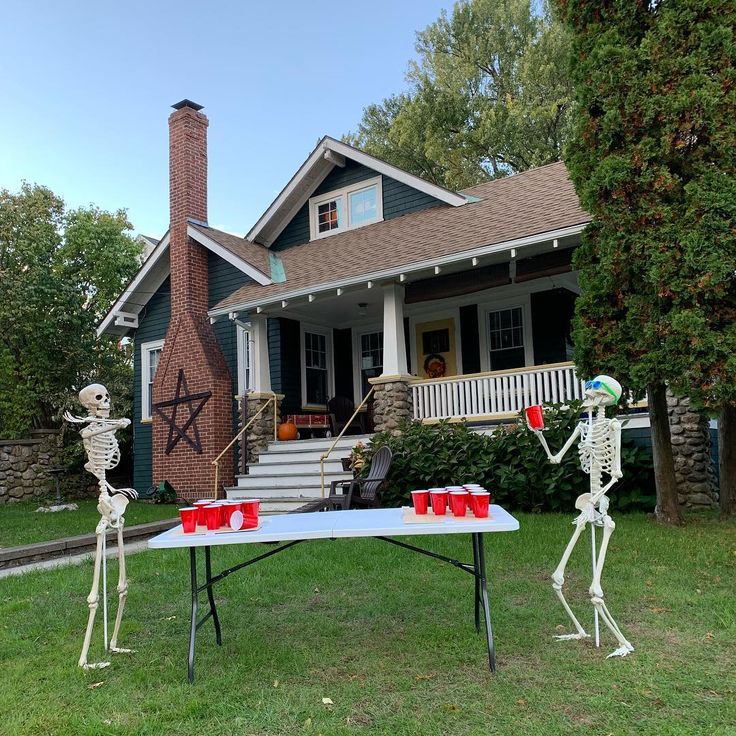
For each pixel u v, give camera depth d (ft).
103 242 59.88
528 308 38.58
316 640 13.69
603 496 12.50
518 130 81.41
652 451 26.14
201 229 44.27
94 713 10.51
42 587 19.20
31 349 52.75
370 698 10.70
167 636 14.47
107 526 13.64
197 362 42.24
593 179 21.26
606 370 22.61
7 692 11.44
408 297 34.19
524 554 19.80
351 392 46.24
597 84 21.26
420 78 94.02
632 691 10.48
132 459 56.59
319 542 23.45
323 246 43.47
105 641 13.43
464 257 30.35
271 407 40.16
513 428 30.14
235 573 19.33
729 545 19.85
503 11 90.17
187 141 45.06
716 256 19.12
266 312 39.81
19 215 52.65
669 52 20.21
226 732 9.75
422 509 12.96
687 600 14.99
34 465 48.83
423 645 13.04
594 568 12.51
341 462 33.65
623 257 21.01
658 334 20.62
